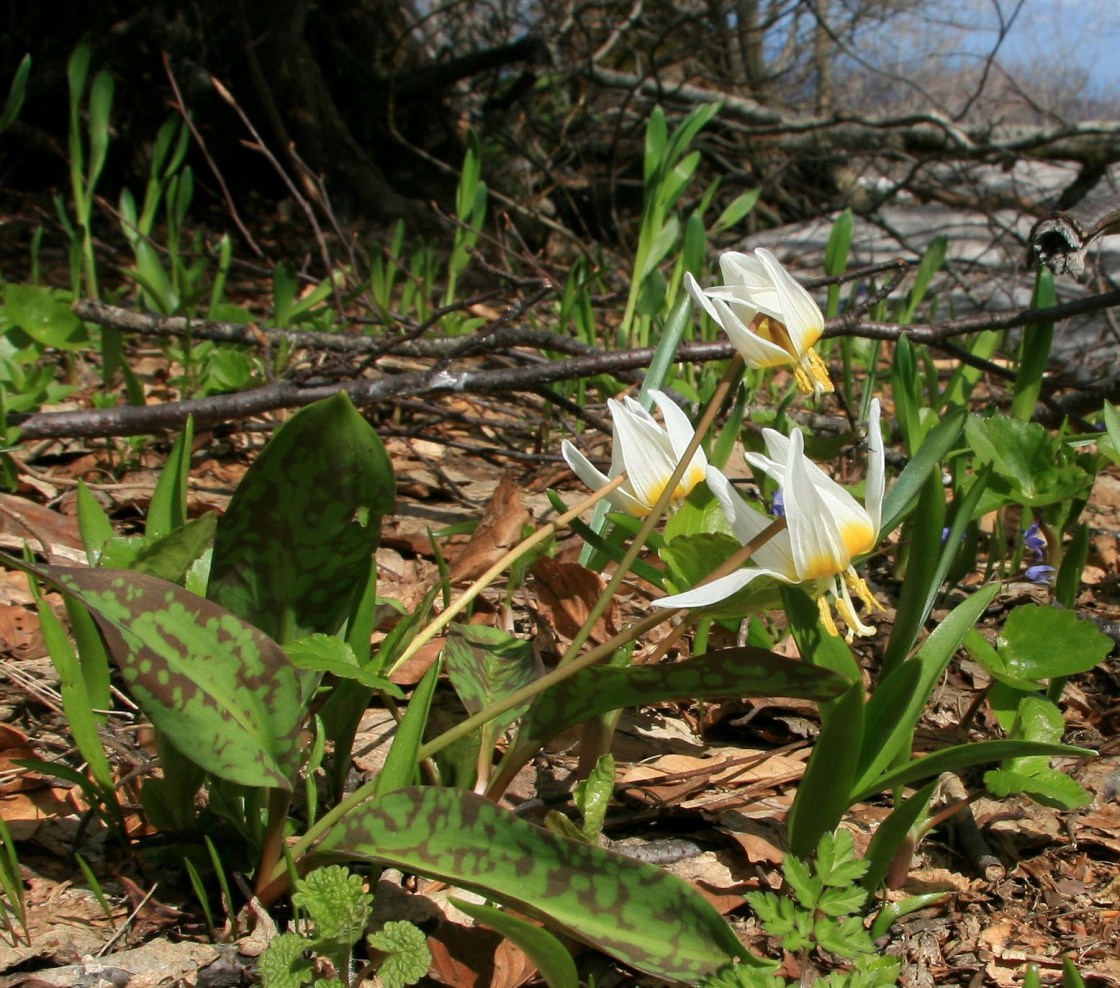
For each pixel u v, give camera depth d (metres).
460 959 0.35
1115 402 0.86
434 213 2.23
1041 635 0.42
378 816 0.32
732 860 0.41
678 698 0.33
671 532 0.49
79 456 0.81
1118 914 0.39
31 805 0.41
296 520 0.33
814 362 0.36
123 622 0.30
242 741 0.31
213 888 0.37
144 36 2.08
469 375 0.75
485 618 0.57
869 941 0.30
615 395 0.99
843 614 0.31
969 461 0.72
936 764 0.33
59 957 0.34
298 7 2.09
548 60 2.32
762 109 2.53
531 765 0.47
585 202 2.59
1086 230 0.56
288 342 0.91
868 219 1.95
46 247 1.83
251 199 2.29
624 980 0.35
